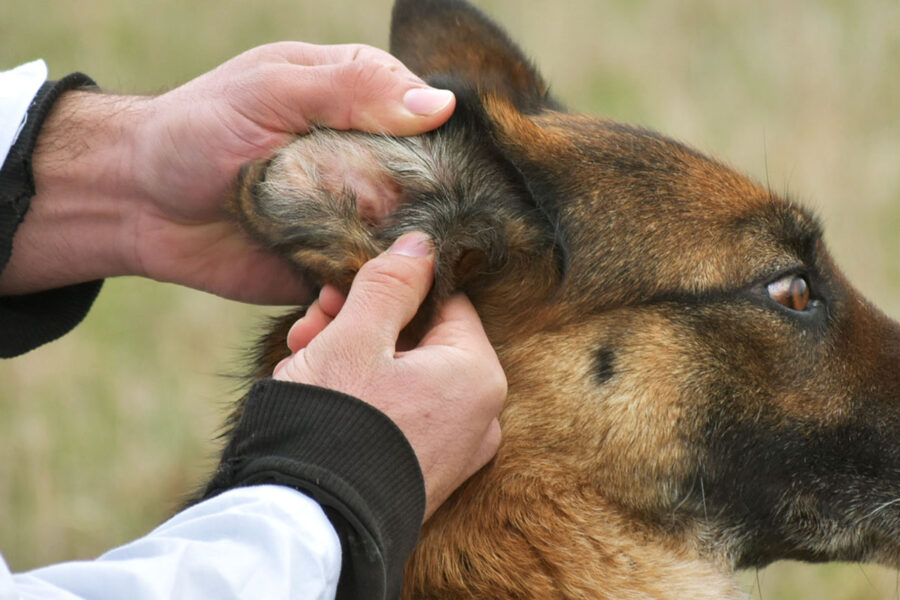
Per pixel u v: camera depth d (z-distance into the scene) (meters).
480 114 4.48
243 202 4.26
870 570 7.36
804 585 7.31
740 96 11.76
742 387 4.64
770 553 4.92
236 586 3.21
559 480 4.57
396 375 3.88
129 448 8.20
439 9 5.80
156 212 5.15
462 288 4.46
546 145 4.62
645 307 4.58
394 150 4.27
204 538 3.38
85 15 12.98
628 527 4.66
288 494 3.46
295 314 4.88
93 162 5.11
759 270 4.64
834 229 9.97
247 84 4.73
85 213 5.17
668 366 4.56
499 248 4.39
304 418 3.59
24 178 4.83
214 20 13.15
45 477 7.94
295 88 4.58
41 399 8.50
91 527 7.76
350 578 3.52
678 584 4.68
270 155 4.35
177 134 4.89
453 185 4.29
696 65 12.29
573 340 4.55
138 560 3.23
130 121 5.10
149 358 8.97
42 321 5.39
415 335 4.33
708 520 4.76
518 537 4.54
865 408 4.79
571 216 4.57
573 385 4.55
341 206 4.16
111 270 5.30
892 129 11.43
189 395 8.63
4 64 12.20
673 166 4.71
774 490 4.76
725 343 4.61
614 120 5.11
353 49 4.74
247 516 3.35
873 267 9.70
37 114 4.99
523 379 4.55
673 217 4.62
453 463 4.00
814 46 12.34
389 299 3.95
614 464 4.58
